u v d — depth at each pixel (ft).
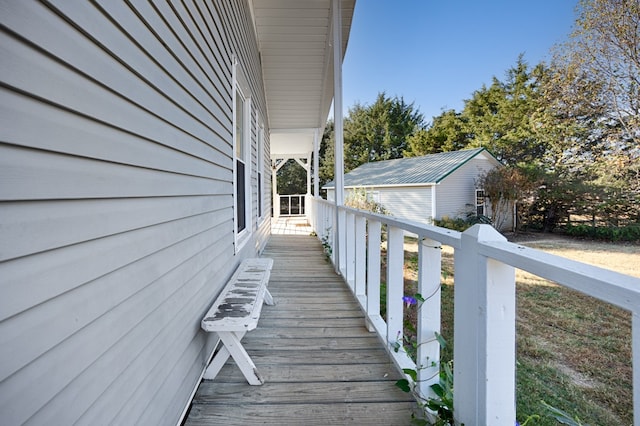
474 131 53.72
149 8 3.72
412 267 17.58
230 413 4.96
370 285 7.85
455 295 3.92
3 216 1.84
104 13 2.82
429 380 4.82
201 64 5.86
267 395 5.41
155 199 3.85
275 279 12.90
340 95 13.26
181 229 4.77
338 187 13.44
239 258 10.42
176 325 4.55
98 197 2.71
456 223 27.45
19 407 1.90
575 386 4.96
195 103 5.49
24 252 1.97
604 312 6.55
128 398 3.17
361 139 76.13
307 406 5.14
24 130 1.98
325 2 15.07
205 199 6.12
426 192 34.96
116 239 2.98
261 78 19.22
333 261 15.19
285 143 33.40
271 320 8.68
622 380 4.95
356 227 9.36
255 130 15.79
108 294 2.85
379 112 74.95
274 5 15.19
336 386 5.67
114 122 2.95
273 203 42.52
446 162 37.86
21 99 1.96
